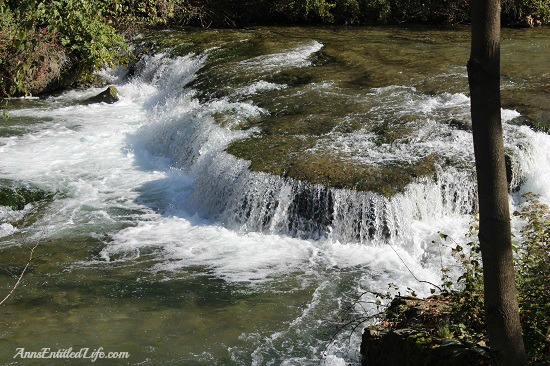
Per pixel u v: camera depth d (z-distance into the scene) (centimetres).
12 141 1316
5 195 1055
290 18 2234
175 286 792
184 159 1177
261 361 643
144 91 1672
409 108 1180
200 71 1558
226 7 2197
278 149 1033
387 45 1700
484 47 345
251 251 889
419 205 917
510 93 1232
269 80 1427
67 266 848
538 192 983
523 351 376
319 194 914
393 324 571
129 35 1923
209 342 675
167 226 977
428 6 2197
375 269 830
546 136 1044
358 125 1113
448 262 834
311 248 891
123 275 821
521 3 2069
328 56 1582
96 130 1399
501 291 370
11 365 634
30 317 724
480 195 365
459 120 1103
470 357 468
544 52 1575
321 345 667
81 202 1056
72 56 1741
